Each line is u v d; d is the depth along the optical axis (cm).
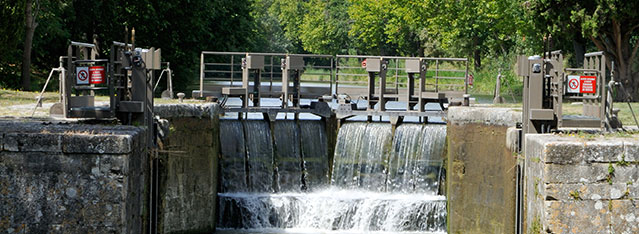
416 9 5591
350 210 2055
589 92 1566
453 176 1980
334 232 2039
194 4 3806
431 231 2044
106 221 1341
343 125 2256
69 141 1332
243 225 2066
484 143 1884
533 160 1439
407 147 2180
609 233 1367
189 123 1934
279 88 2581
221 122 2180
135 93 1557
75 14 3828
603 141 1380
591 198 1363
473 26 5241
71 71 1545
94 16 3828
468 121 1934
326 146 2256
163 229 1830
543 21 3447
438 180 2141
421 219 2041
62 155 1336
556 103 1567
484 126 1888
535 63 1552
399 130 2198
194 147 1950
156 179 1602
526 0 3591
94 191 1340
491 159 1859
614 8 3206
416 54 7475
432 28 5659
